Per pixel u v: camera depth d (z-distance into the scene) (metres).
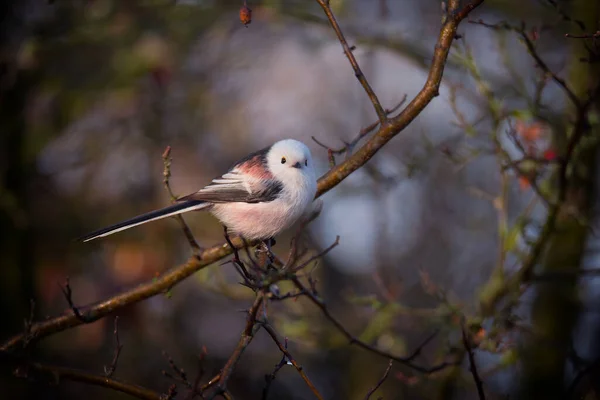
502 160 9.15
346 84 15.77
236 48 14.97
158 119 13.92
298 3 12.27
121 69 12.05
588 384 8.31
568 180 8.41
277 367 5.63
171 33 12.26
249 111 15.38
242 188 7.65
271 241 8.09
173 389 5.80
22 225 10.92
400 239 14.46
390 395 11.43
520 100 10.33
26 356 6.21
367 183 11.92
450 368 9.23
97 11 12.38
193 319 13.82
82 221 12.98
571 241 10.27
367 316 12.22
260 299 5.37
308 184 7.67
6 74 11.40
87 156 13.82
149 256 12.98
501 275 8.99
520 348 9.02
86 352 12.23
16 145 11.66
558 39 11.23
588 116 8.77
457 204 14.30
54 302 12.52
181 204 7.81
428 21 15.09
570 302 10.34
